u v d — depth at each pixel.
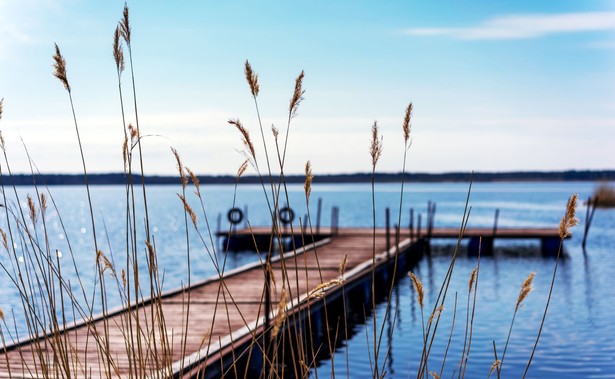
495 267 24.03
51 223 60.91
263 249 31.28
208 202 109.25
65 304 15.05
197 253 32.50
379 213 68.06
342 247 22.42
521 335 12.75
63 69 3.03
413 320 14.30
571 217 2.84
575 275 21.58
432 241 34.47
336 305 15.00
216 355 7.47
